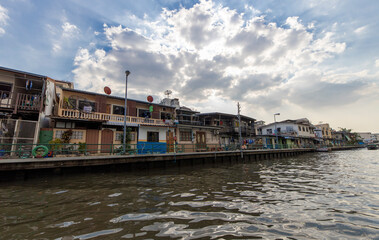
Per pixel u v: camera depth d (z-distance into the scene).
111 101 19.27
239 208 5.99
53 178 10.49
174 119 22.55
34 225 4.63
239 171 14.44
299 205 6.32
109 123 16.69
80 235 4.12
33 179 10.15
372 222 5.01
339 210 5.88
